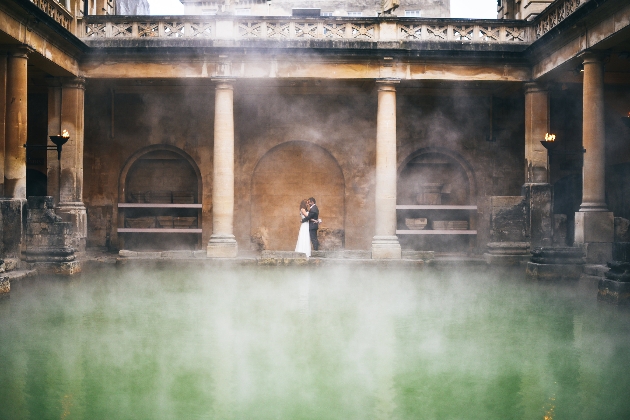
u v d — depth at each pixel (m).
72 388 6.11
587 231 14.31
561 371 6.74
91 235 20.84
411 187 22.11
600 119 14.67
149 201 21.34
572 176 21.78
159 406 5.64
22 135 14.39
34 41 14.69
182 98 21.31
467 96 21.58
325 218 21.73
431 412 5.51
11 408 5.57
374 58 17.67
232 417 5.38
